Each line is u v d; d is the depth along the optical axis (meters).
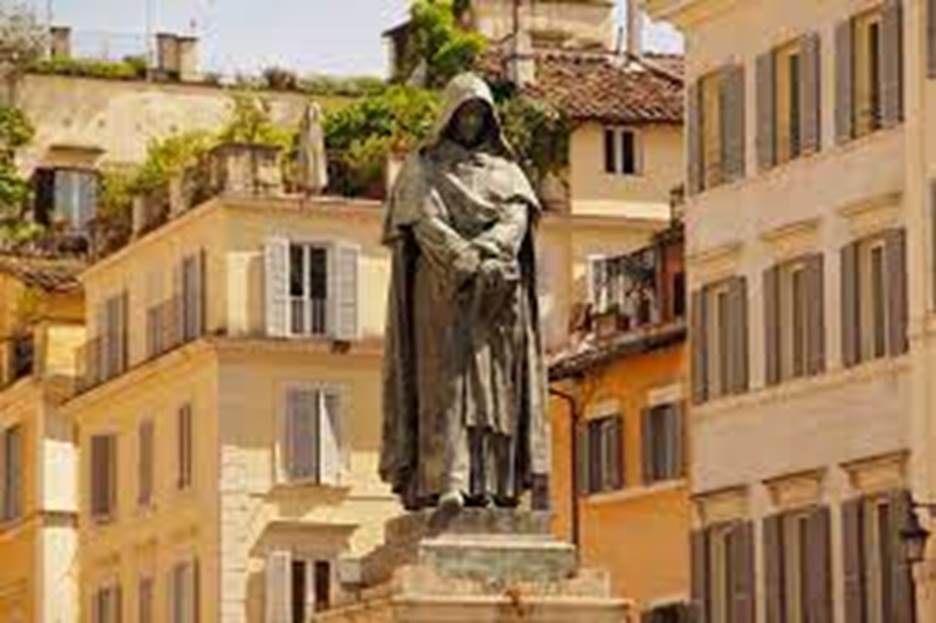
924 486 61.16
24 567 95.31
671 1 70.75
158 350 87.44
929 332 61.12
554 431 77.19
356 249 84.50
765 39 67.62
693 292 70.12
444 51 101.19
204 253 84.81
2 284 98.56
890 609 62.09
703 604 69.19
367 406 84.19
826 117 65.31
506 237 24.75
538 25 111.94
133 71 114.12
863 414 63.66
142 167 104.12
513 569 24.28
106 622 90.19
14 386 95.81
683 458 72.25
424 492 24.77
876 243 63.69
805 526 65.62
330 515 83.62
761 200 67.62
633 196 87.62
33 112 112.94
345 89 111.38
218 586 82.94
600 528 75.50
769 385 67.12
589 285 86.88
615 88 88.50
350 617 24.44
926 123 61.44
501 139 25.22
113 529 90.00
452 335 24.70
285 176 84.88
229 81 113.81
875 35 63.91
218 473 83.06
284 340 83.50
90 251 96.75
